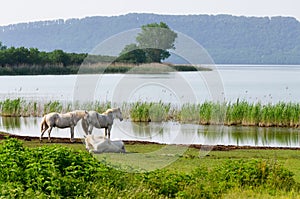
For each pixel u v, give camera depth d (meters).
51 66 115.69
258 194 18.19
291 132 42.12
